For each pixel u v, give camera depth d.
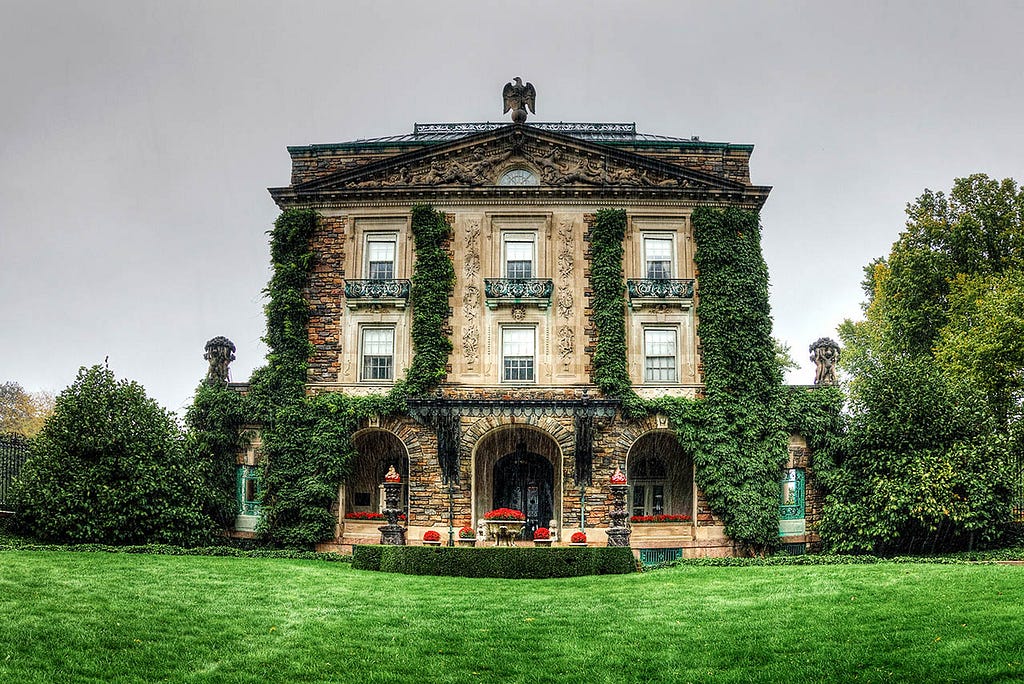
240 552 33.53
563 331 39.22
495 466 41.03
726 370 38.56
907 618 18.62
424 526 37.78
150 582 23.17
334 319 39.91
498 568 27.47
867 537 35.12
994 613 17.98
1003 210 47.00
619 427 38.28
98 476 33.50
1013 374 39.78
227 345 40.03
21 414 74.44
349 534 38.25
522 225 40.41
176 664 17.14
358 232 40.75
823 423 37.97
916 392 35.62
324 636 19.16
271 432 38.56
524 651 18.48
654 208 40.41
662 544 37.47
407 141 43.16
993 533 33.91
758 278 39.69
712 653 18.06
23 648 17.05
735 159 41.50
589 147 40.59
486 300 39.47
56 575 23.06
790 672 16.73
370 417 38.59
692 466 38.91
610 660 17.94
